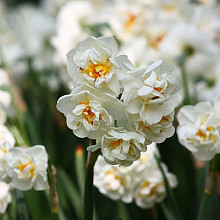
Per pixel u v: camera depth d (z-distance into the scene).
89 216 0.55
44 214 0.67
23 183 0.55
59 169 0.69
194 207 0.72
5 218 0.61
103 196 0.73
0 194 0.58
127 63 0.49
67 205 0.68
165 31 0.83
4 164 0.55
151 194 0.63
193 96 0.78
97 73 0.49
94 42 0.49
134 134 0.50
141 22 0.82
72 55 0.50
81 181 0.65
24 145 0.66
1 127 0.60
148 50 0.81
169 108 0.50
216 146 0.55
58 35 0.84
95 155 0.52
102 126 0.49
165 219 0.69
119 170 0.62
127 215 0.67
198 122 0.56
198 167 0.66
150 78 0.49
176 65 0.80
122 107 0.50
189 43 0.78
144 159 0.63
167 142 0.75
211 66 0.81
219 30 0.84
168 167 0.75
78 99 0.49
